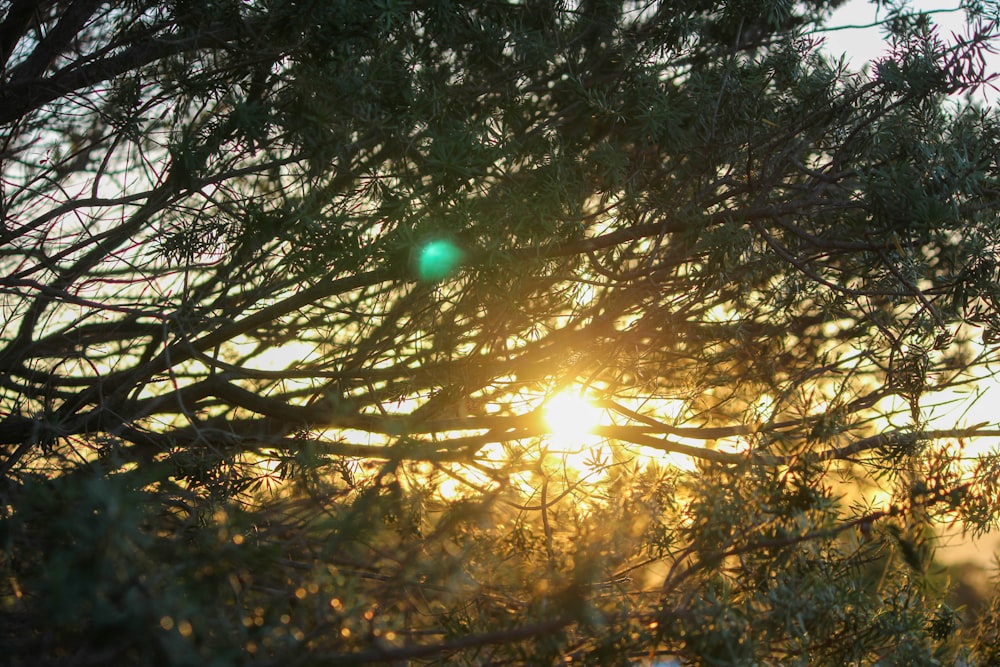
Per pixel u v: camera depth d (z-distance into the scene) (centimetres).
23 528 222
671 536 296
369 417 355
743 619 248
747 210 333
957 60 324
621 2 404
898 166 322
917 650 282
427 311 373
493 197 341
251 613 217
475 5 390
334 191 359
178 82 364
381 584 247
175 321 362
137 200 370
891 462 314
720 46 399
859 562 288
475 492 293
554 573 259
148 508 266
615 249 385
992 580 346
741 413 344
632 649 240
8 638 208
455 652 261
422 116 345
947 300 341
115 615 166
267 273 379
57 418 360
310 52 340
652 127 351
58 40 391
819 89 353
